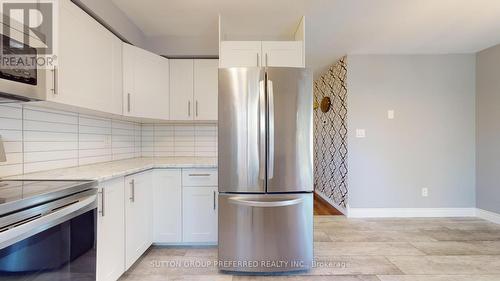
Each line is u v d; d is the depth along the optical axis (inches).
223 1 82.3
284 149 76.6
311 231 78.2
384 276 77.3
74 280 49.2
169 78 108.7
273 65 92.7
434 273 78.9
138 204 81.4
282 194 77.2
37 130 66.8
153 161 100.6
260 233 76.6
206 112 109.8
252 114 76.1
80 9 65.9
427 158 136.0
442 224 123.6
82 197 51.1
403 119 135.9
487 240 103.9
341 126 144.7
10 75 45.4
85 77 68.1
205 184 94.2
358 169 136.2
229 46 92.3
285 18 94.3
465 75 135.1
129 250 75.5
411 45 122.6
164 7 85.9
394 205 136.3
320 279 75.8
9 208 35.4
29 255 38.6
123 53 87.7
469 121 135.6
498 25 100.3
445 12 89.7
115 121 102.0
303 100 77.2
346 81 136.6
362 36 111.1
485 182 129.7
